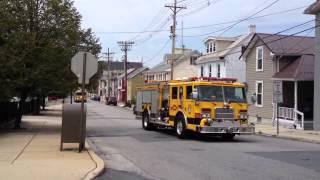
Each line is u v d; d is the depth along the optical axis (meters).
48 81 25.64
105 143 21.20
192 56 73.19
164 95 26.05
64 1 26.20
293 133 28.05
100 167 12.94
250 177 12.15
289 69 35.28
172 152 17.70
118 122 38.25
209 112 22.06
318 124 30.55
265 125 35.78
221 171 13.12
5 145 18.08
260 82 39.00
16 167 12.65
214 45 54.81
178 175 12.53
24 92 26.75
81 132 16.45
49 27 25.61
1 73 22.97
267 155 16.77
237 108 22.45
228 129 22.08
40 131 25.31
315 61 30.98
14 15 24.91
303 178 11.98
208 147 19.53
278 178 11.98
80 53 16.56
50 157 14.80
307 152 17.86
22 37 23.89
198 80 22.59
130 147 19.53
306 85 36.84
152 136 24.84
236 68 51.22
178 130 23.75
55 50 25.09
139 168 13.77
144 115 29.25
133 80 116.31
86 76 16.58
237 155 16.73
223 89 22.45
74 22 26.28
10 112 32.09
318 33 30.77
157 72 89.62
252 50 40.50
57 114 48.50
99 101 135.62
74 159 14.42
